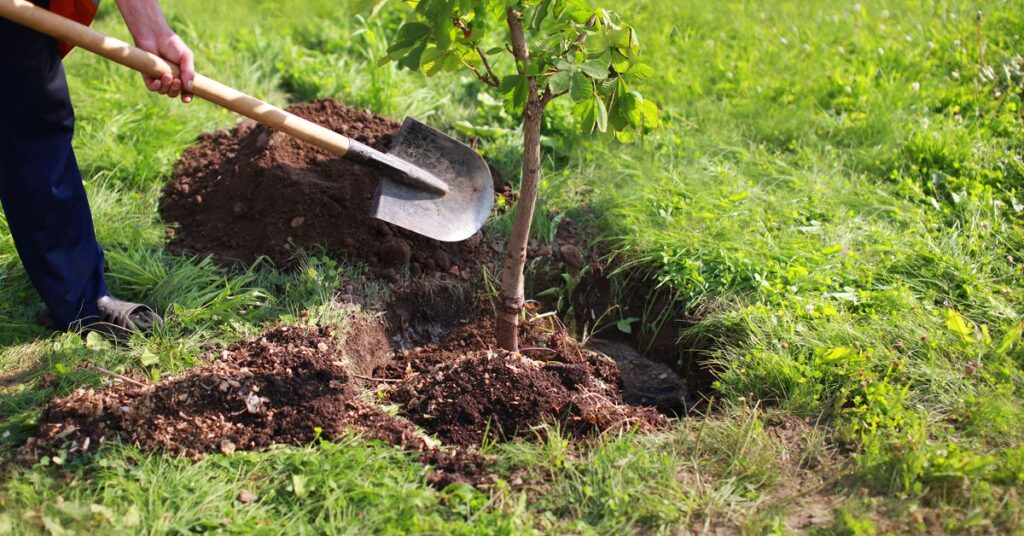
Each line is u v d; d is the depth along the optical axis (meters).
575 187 5.00
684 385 4.14
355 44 6.37
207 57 6.12
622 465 3.21
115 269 4.20
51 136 3.58
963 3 6.51
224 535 2.90
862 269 4.33
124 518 2.92
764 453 3.30
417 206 4.05
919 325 3.95
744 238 4.46
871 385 3.58
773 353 3.78
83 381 3.55
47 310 3.87
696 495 3.14
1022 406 3.55
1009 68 5.79
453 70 3.42
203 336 3.87
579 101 3.14
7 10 3.20
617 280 4.50
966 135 5.20
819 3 6.99
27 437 3.27
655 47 6.36
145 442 3.23
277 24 6.62
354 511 3.01
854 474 3.24
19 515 2.93
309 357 3.58
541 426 3.41
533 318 4.23
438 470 3.23
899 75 5.89
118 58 3.43
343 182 4.51
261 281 4.21
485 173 4.21
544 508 3.09
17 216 3.61
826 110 5.82
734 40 6.68
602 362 4.10
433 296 4.35
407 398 3.63
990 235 4.59
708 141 5.39
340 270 4.24
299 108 4.88
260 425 3.34
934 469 3.16
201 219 4.61
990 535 2.97
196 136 5.21
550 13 3.23
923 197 4.88
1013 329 3.78
